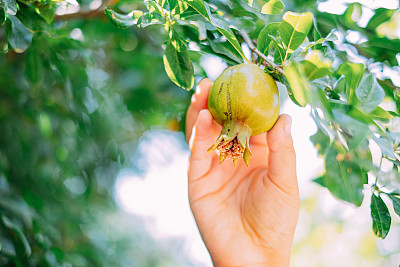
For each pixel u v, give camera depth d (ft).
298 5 2.14
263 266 1.89
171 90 3.16
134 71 3.28
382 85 2.00
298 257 8.74
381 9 2.02
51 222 3.24
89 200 4.48
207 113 1.88
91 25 2.81
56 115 3.03
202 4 1.62
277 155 1.72
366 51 2.07
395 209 1.69
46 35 2.12
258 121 1.60
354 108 1.55
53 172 3.59
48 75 2.36
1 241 2.24
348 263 8.36
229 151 1.66
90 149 3.67
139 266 6.52
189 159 1.98
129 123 3.88
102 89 3.46
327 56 1.57
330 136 1.53
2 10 1.67
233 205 1.98
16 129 3.20
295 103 1.66
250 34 2.02
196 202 1.99
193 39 1.80
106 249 3.48
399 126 1.79
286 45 1.61
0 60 2.61
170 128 3.33
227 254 1.92
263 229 1.87
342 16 2.08
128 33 2.91
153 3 1.72
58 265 2.52
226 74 1.61
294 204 1.81
